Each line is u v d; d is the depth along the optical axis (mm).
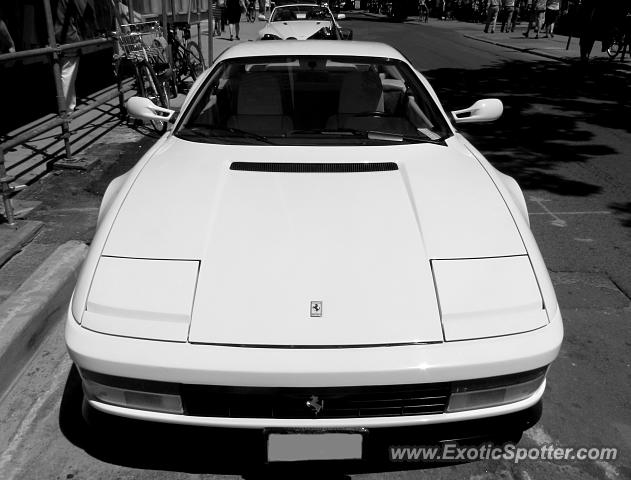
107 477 2221
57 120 5051
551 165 6188
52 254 3545
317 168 2686
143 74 7395
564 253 4164
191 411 1917
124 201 2459
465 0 32969
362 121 3180
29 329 2893
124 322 1949
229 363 1844
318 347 1883
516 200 2730
